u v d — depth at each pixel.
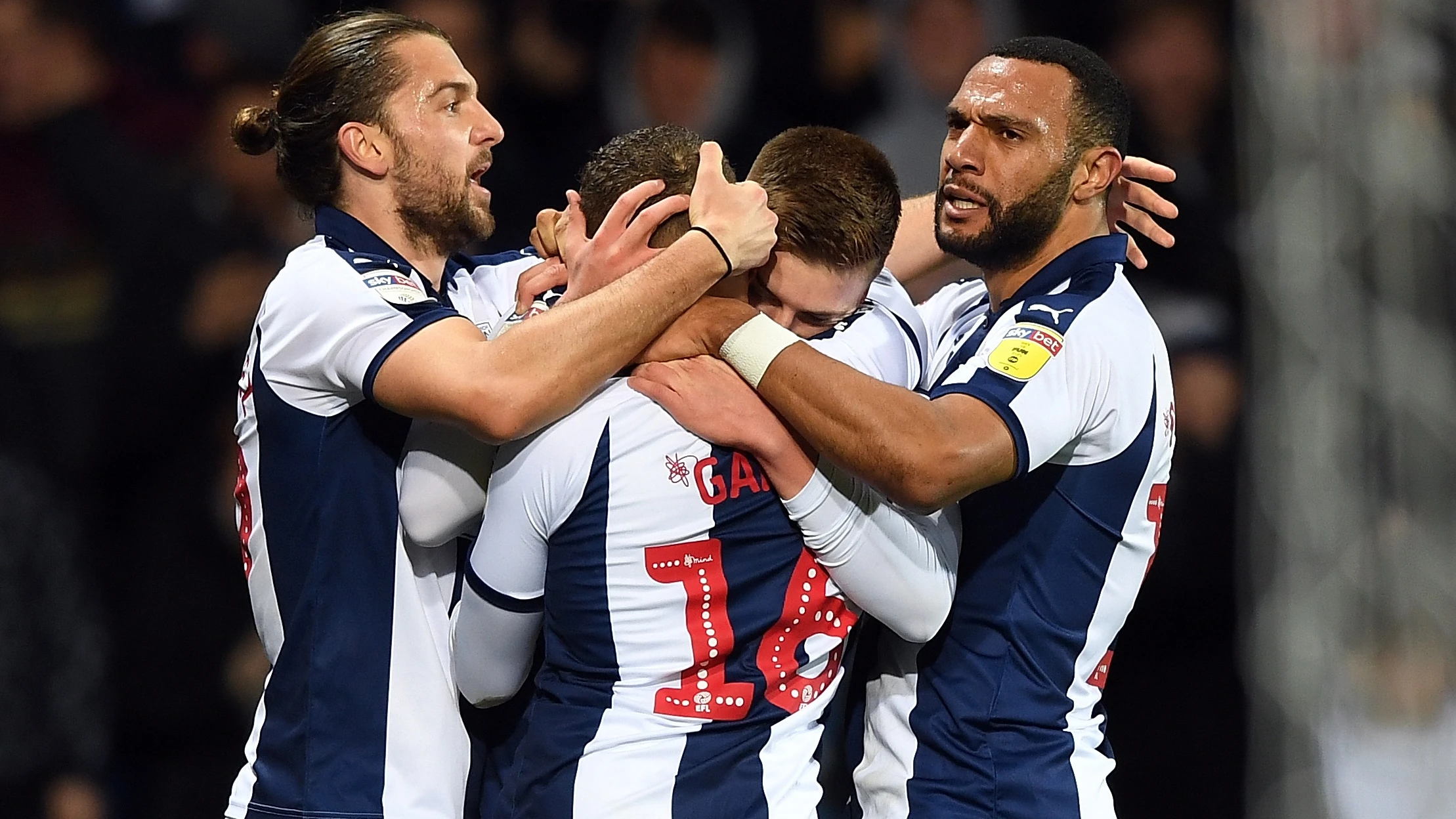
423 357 9.36
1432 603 11.62
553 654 9.88
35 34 19.09
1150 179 11.30
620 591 9.45
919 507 9.41
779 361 9.29
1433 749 11.66
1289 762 11.84
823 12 20.34
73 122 19.20
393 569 10.13
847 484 9.52
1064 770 10.37
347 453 10.07
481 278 11.10
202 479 17.75
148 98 19.73
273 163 18.72
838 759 11.53
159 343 18.16
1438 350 11.60
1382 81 11.77
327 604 10.12
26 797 16.14
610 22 20.17
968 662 10.35
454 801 10.19
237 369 18.23
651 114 20.03
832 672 10.02
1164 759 16.67
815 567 9.66
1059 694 10.43
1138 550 10.60
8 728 16.09
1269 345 12.19
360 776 10.04
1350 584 11.66
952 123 10.72
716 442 9.35
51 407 17.88
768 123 20.38
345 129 10.15
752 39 20.34
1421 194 11.76
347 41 10.23
